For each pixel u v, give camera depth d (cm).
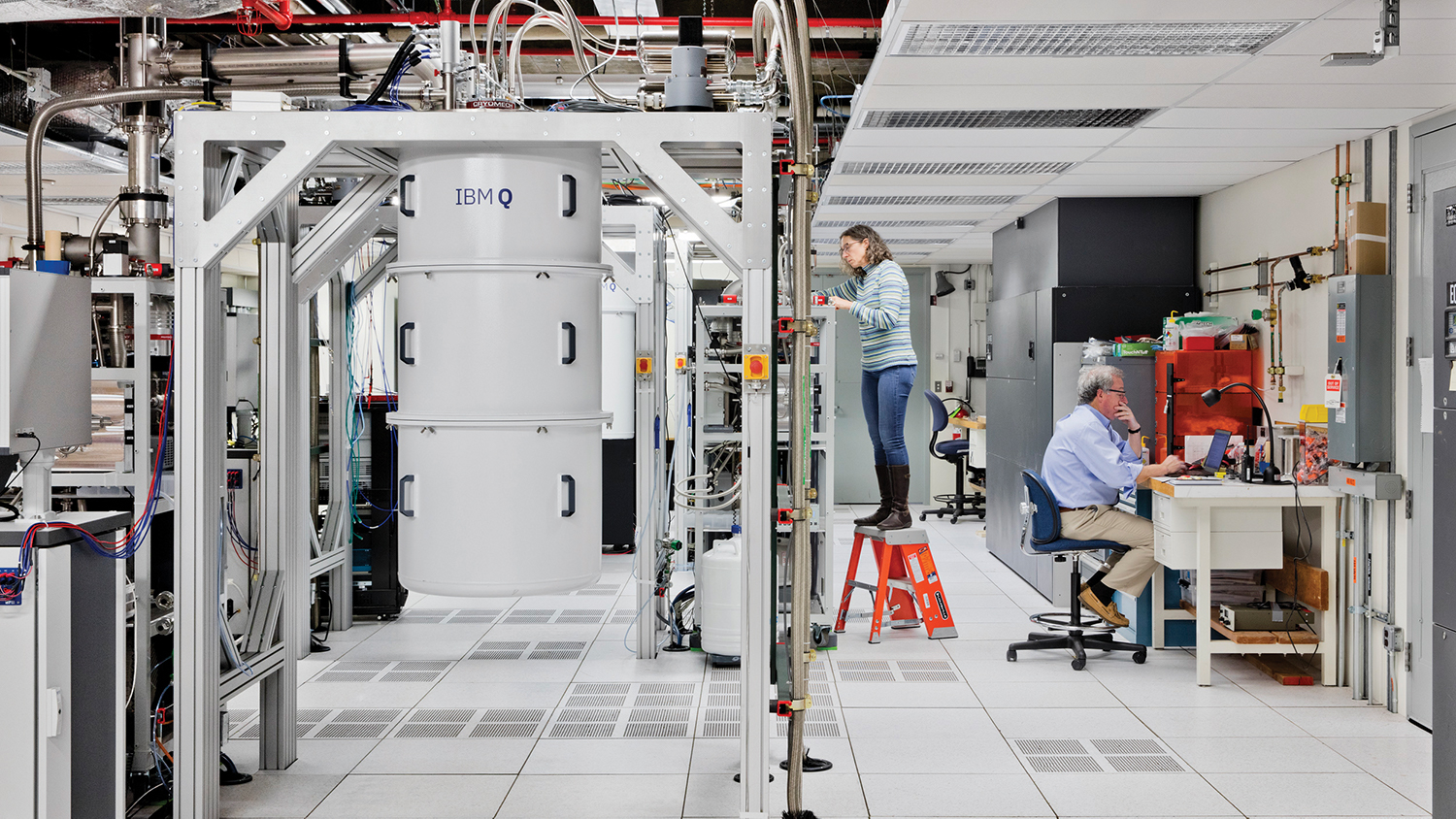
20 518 262
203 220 292
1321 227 478
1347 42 326
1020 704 425
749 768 295
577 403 302
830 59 533
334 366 545
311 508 519
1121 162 506
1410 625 406
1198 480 465
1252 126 429
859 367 1055
